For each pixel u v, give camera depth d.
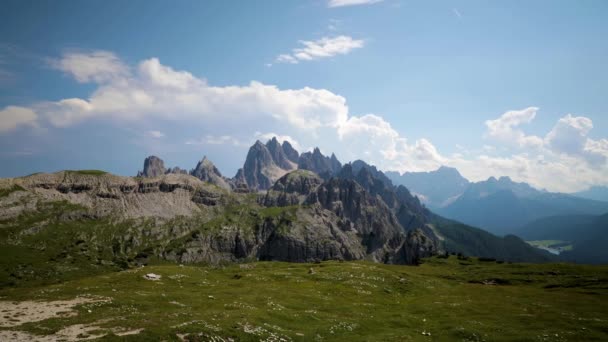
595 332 62.16
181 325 45.62
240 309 62.59
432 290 112.75
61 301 62.03
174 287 87.94
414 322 69.81
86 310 55.31
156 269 112.81
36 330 43.34
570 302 94.44
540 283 141.88
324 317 65.44
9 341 39.41
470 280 152.25
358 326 61.91
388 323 67.12
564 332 61.09
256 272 128.88
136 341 39.03
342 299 86.81
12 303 60.22
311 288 97.25
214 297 74.75
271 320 57.09
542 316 74.25
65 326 45.47
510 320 71.00
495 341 56.47
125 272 108.50
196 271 120.56
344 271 127.31
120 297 66.81
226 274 132.12
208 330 44.88
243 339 45.22
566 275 153.62
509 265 193.88
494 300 95.25
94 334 42.19
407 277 128.62
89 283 88.44
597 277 142.62
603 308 87.00
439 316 75.56
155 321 48.81
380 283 112.19
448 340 57.19
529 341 56.00
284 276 118.75
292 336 51.00
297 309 70.44
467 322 67.94
